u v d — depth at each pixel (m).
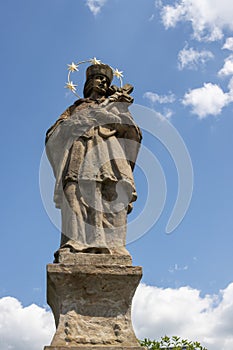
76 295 8.82
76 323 8.59
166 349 14.06
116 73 11.93
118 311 8.81
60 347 8.15
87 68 11.82
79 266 8.89
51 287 9.05
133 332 8.66
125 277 8.91
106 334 8.57
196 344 13.99
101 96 11.54
